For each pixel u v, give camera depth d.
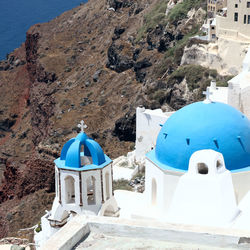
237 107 36.91
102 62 120.12
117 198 33.84
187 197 22.38
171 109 78.81
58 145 89.44
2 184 98.62
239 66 70.38
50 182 81.19
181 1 101.56
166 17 101.81
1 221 74.62
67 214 31.20
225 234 15.35
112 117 99.38
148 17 109.44
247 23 71.19
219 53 73.62
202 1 92.38
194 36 81.81
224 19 73.94
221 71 73.38
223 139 25.08
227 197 22.42
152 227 15.98
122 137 91.06
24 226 71.81
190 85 75.50
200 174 22.59
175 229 15.80
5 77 166.00
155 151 27.72
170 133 26.20
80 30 146.88
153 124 53.69
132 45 109.50
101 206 30.22
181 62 82.06
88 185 32.09
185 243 15.70
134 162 57.25
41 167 83.25
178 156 25.50
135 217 26.58
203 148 24.95
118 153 88.12
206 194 22.12
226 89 45.50
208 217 21.86
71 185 31.11
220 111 26.03
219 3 84.94
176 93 77.81
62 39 145.88
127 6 138.75
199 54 77.44
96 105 106.19
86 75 120.56
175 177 25.31
